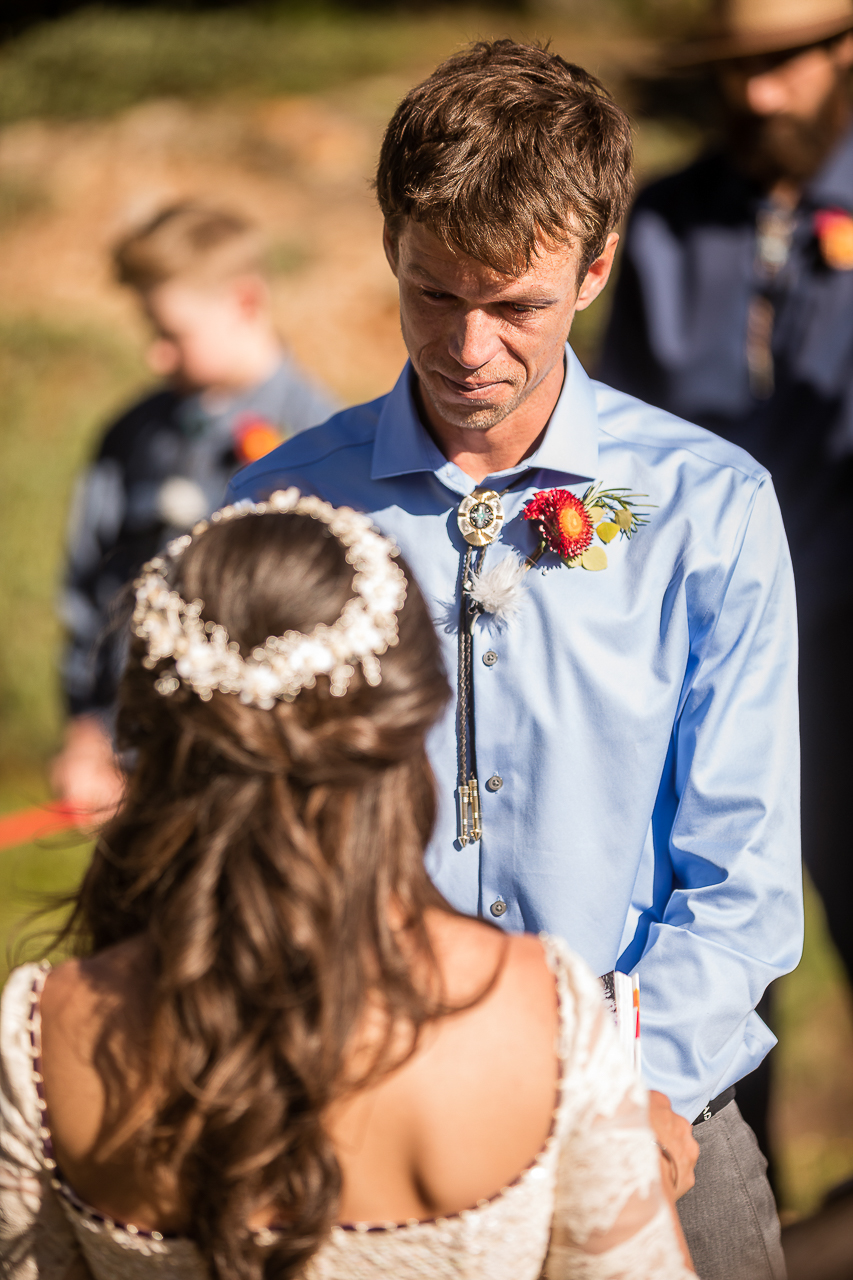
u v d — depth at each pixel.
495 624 2.37
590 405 2.47
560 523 2.34
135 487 5.02
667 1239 1.65
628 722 2.35
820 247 4.26
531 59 2.27
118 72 13.27
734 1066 2.42
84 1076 1.58
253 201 11.66
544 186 2.09
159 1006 1.52
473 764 2.38
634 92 12.08
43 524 8.43
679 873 2.49
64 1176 1.62
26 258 11.31
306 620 1.54
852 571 4.19
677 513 2.39
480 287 2.15
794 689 2.45
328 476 2.54
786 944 2.40
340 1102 1.52
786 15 4.12
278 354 5.15
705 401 4.44
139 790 1.61
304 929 1.48
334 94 13.21
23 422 9.45
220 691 1.52
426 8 15.14
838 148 4.30
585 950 2.40
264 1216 1.54
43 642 7.79
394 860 1.58
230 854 1.51
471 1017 1.55
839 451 4.23
